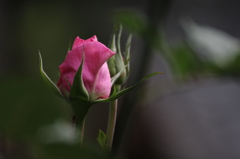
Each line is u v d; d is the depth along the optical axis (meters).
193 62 0.58
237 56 0.58
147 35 0.56
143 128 1.39
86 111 0.45
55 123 0.37
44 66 1.28
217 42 0.59
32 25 1.36
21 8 1.34
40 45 1.34
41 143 0.37
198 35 0.60
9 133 0.37
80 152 0.37
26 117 0.37
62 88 0.44
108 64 0.47
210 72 0.58
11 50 1.28
